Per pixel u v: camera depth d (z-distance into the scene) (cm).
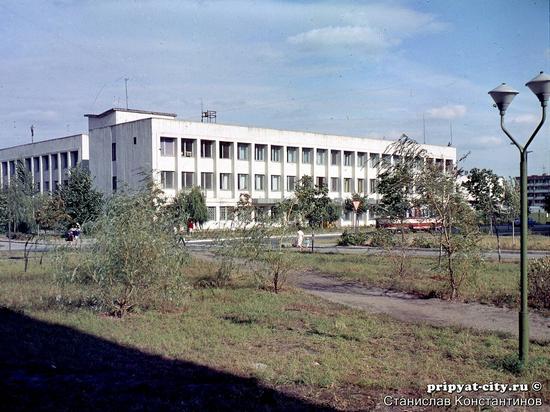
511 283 1744
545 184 10450
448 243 1591
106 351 991
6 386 787
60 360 929
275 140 6638
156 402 723
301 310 1409
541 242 3469
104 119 6494
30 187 3506
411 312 1410
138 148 5703
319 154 7188
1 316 1297
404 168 1797
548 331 1196
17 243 4312
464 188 1688
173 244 1395
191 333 1138
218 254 1814
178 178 5756
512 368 912
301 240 3191
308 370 886
